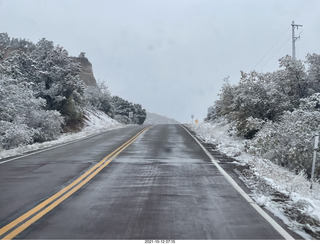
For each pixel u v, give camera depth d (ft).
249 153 50.42
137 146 63.87
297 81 66.28
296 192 28.84
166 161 44.14
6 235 17.70
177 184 30.04
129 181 31.37
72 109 119.24
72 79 111.86
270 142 49.65
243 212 21.63
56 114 92.94
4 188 28.89
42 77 107.45
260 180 30.60
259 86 68.23
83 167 39.70
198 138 82.38
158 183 30.48
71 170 37.70
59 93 110.22
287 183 32.17
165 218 20.34
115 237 17.31
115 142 72.95
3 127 73.67
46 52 112.06
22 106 83.35
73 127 121.49
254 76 70.18
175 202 23.99
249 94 68.59
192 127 131.54
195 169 37.93
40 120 91.30
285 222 19.93
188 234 17.71
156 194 26.37
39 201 24.52
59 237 17.38
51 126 92.48
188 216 20.74
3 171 37.70
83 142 74.54
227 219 20.21
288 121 49.88
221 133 92.58
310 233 18.42
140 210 22.00
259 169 37.11
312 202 24.58
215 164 41.60
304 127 45.29
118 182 30.94
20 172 36.91
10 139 75.05
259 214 21.25
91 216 20.80
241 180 31.91
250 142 53.47
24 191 27.71
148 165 40.81
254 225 19.21
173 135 92.02
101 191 27.45
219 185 29.66
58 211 21.91
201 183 30.48
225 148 57.72
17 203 24.03
